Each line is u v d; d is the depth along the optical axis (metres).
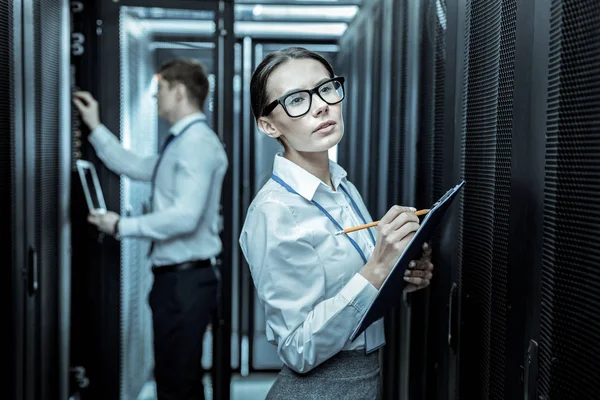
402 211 1.26
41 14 2.33
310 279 1.29
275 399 1.36
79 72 2.99
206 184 2.65
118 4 2.99
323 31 3.82
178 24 3.07
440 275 1.76
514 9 1.24
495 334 1.33
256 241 1.32
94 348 3.04
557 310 1.02
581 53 0.95
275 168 1.39
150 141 3.13
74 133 2.96
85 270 3.01
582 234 0.94
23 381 2.11
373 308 1.19
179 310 2.63
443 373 1.75
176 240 2.65
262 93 1.34
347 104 3.66
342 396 1.33
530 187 1.14
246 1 3.55
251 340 4.12
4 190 1.92
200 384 2.74
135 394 3.28
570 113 0.98
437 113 1.84
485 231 1.41
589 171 0.92
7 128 1.95
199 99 2.75
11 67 1.98
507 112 1.27
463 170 1.62
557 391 1.01
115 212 3.02
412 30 2.20
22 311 2.09
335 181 1.46
